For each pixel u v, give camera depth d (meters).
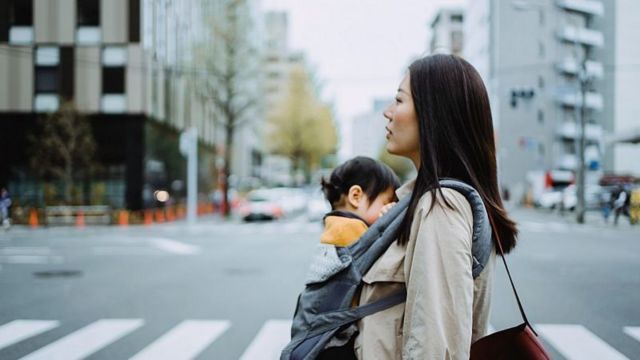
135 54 22.98
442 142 1.38
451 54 1.46
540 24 41.34
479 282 1.33
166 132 28.23
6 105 23.88
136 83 23.81
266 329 5.77
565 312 6.40
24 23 23.17
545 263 10.77
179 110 30.56
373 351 1.32
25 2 23.25
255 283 8.62
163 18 22.14
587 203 32.81
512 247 1.46
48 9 23.16
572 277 9.00
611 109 45.44
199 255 12.40
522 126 42.91
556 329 5.64
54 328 5.88
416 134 1.46
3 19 23.03
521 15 41.22
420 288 1.20
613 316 6.20
